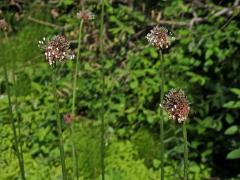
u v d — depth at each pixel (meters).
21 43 1.77
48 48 0.77
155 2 1.71
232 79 1.51
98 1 1.76
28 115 1.55
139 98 1.57
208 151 1.49
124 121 1.57
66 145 1.46
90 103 1.60
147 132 1.55
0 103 1.59
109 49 1.71
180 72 1.58
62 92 1.65
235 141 1.50
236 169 1.54
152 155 1.52
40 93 1.63
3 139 1.48
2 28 1.01
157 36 0.82
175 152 1.50
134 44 1.69
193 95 1.53
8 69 1.71
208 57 1.48
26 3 1.89
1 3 1.91
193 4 1.62
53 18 1.87
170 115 0.75
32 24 1.85
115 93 1.61
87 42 1.75
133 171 1.42
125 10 1.72
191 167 1.46
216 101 1.49
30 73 1.69
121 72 1.63
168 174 1.44
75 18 1.80
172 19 1.65
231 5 1.62
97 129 1.53
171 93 0.76
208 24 1.60
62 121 1.53
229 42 1.47
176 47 1.59
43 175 1.38
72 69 1.67
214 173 1.52
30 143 1.48
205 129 1.46
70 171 1.39
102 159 0.94
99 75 1.64
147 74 1.63
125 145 1.49
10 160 1.42
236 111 1.46
